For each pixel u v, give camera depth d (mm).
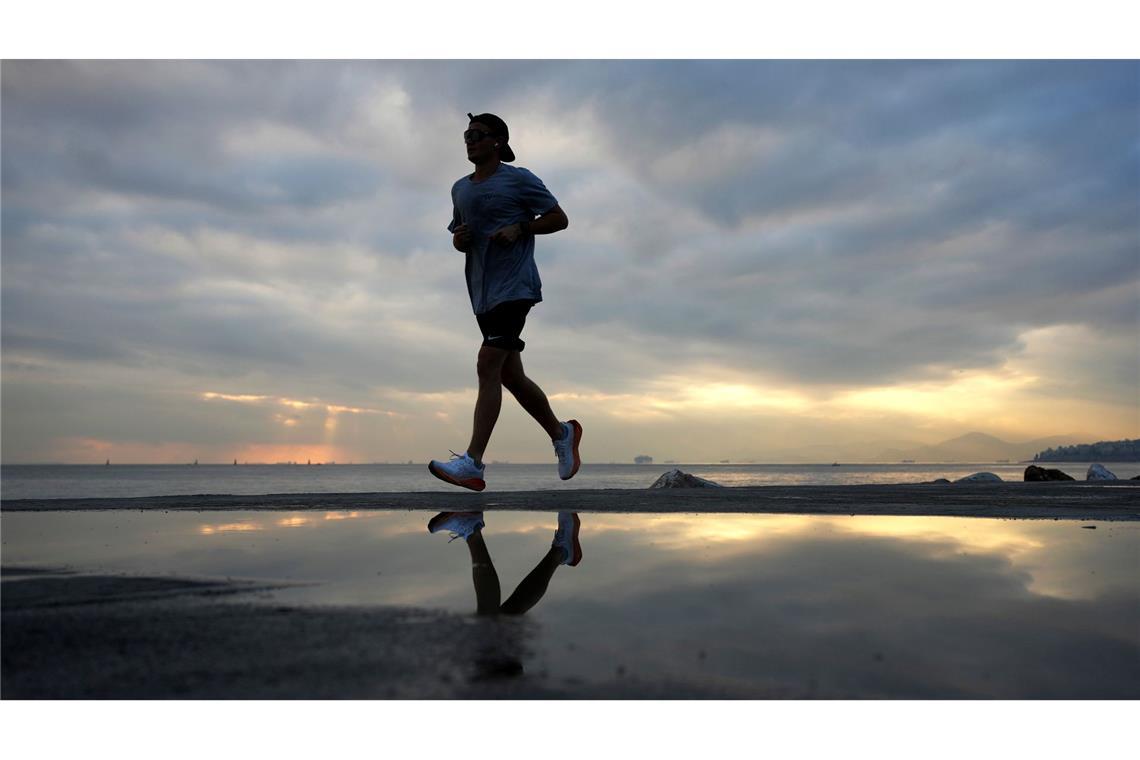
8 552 1904
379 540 2125
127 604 1239
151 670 882
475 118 3523
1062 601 1308
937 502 3650
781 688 836
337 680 846
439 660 920
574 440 3895
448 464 3447
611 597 1314
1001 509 3225
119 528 2461
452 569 1621
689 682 847
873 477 90000
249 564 1691
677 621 1133
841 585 1439
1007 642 1037
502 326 3471
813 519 2740
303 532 2332
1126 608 1252
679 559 1767
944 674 900
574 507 3209
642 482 64562
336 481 88062
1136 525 2574
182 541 2125
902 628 1104
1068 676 900
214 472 172625
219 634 1034
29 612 1165
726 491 4562
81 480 98125
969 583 1471
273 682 837
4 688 819
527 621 1120
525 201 3465
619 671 883
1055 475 11102
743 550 1914
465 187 3498
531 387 3703
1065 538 2213
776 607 1236
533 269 3529
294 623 1098
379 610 1193
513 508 3193
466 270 3596
